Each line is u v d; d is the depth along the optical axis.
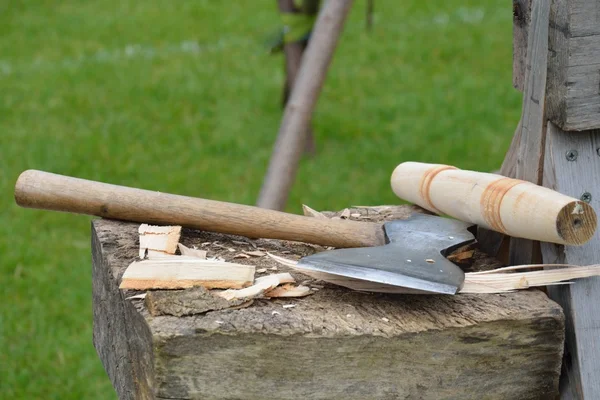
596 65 5.40
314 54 9.51
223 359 4.85
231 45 24.66
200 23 26.84
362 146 17.97
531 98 5.86
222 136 18.53
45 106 20.14
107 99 20.56
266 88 21.16
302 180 16.30
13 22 26.97
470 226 6.12
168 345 4.76
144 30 26.14
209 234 6.38
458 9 27.73
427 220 6.07
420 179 6.53
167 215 6.12
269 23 26.64
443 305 5.30
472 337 5.12
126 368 5.47
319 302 5.29
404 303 5.33
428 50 23.83
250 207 6.14
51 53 24.09
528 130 5.90
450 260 5.86
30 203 6.20
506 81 21.45
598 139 5.69
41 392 10.66
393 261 5.32
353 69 22.45
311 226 6.02
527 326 5.20
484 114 19.41
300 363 4.94
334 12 9.46
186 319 4.90
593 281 5.56
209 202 6.13
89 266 13.66
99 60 23.42
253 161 17.48
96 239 6.25
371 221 6.83
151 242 5.84
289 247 6.27
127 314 5.26
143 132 18.77
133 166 17.08
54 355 11.41
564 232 5.16
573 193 5.66
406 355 5.05
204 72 22.30
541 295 5.46
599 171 5.69
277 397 4.97
